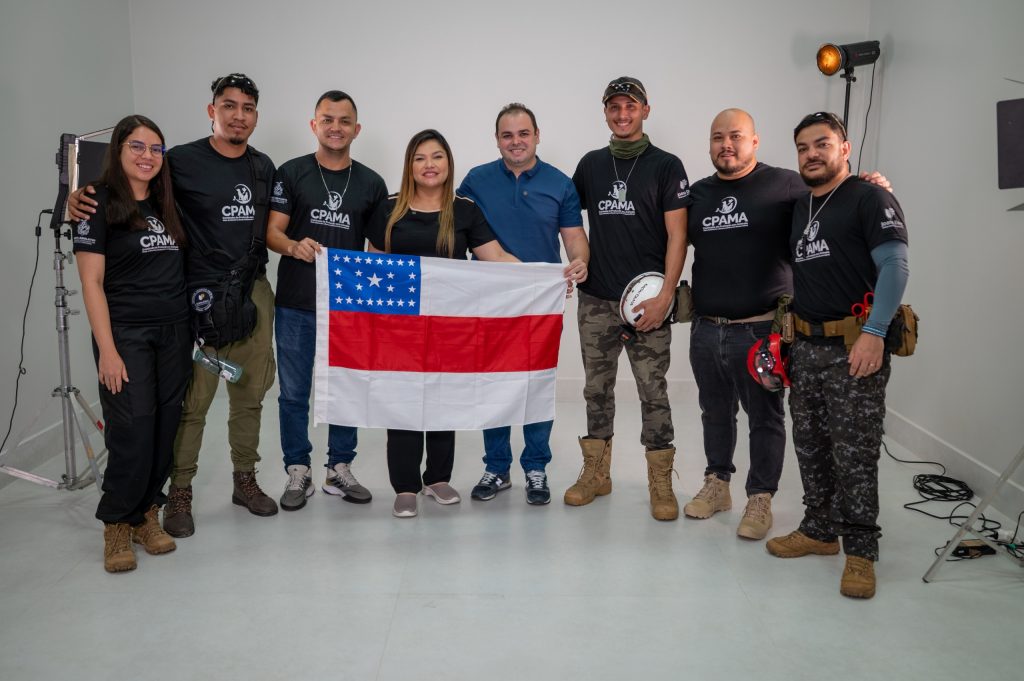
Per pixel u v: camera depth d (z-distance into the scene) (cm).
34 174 412
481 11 524
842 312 284
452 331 340
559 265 342
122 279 292
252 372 341
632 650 251
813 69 527
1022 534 332
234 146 321
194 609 273
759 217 317
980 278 385
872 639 257
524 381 348
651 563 309
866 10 520
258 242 326
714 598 282
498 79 529
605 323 353
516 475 404
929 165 436
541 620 268
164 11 517
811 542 313
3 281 386
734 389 345
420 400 342
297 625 264
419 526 340
